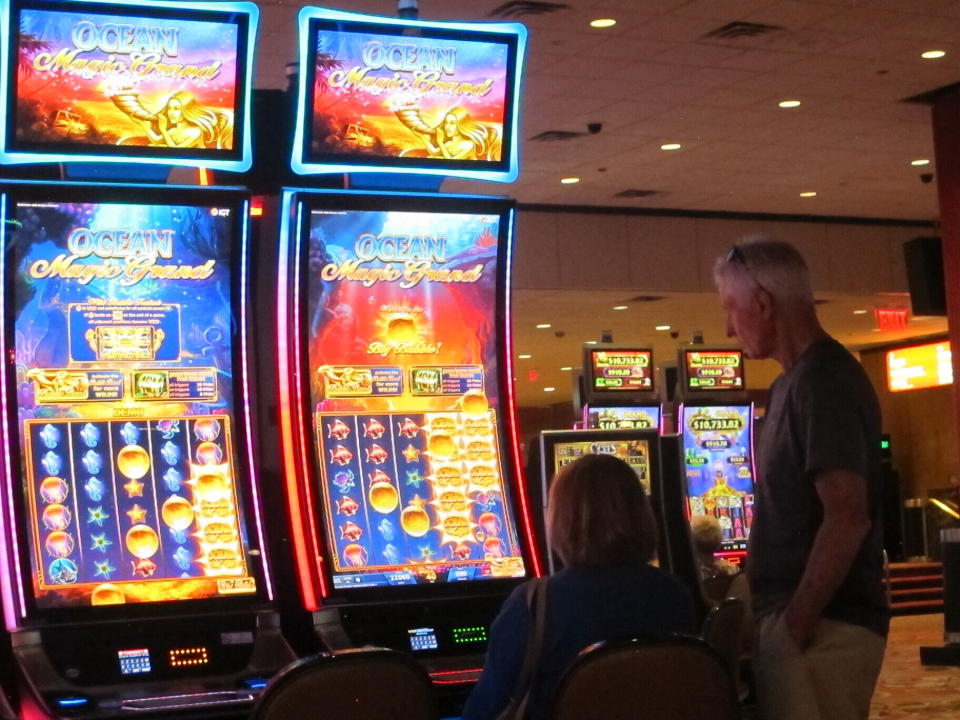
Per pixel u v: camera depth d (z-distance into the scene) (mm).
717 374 11539
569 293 14250
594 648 2318
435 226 3994
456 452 3977
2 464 3430
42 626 3369
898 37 8797
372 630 3725
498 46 4066
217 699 3291
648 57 9008
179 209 3670
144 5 3621
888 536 17969
